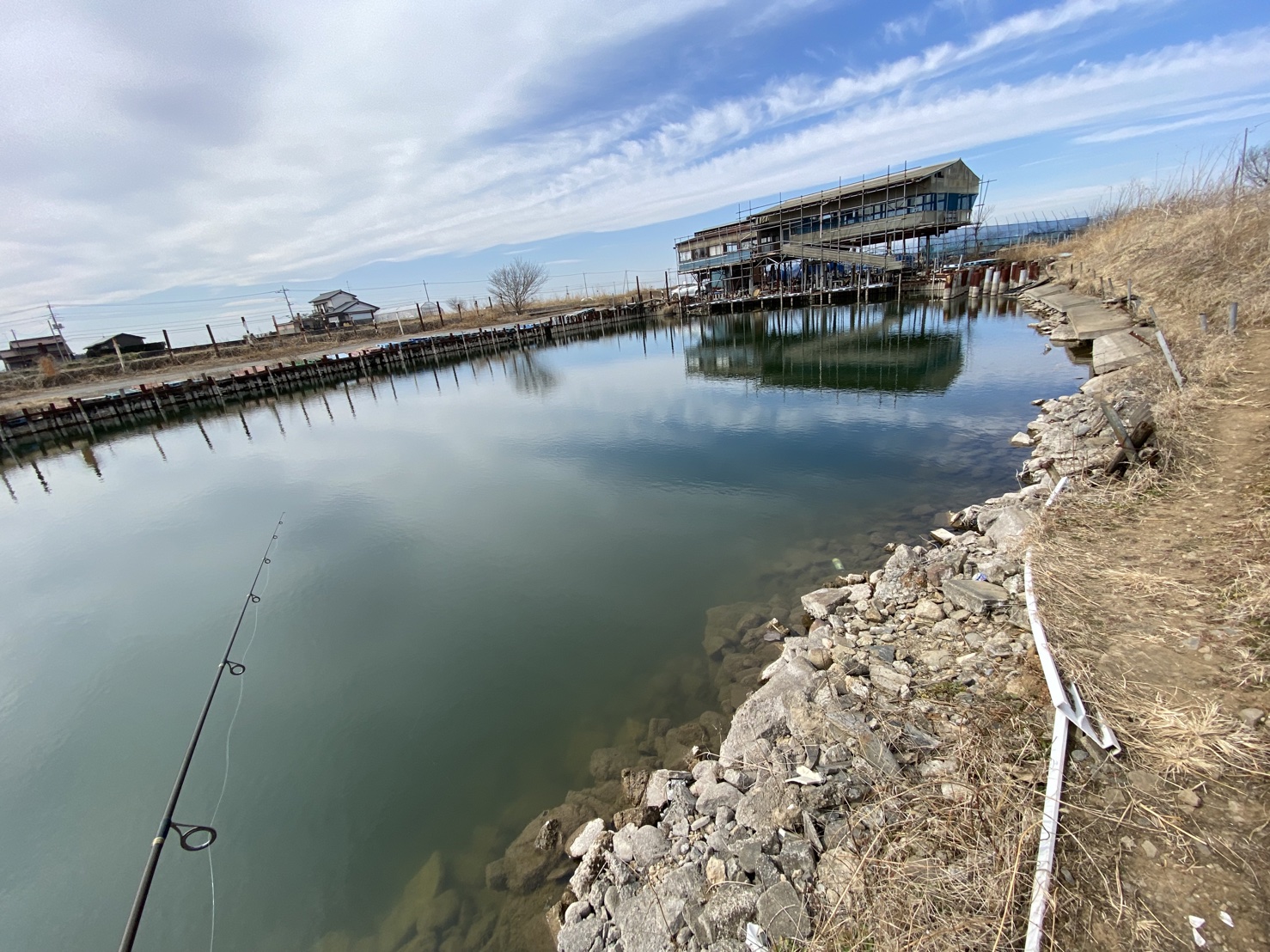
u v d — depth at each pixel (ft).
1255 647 9.67
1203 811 7.61
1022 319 78.28
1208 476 15.97
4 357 160.15
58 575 32.04
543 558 27.86
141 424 82.69
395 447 53.57
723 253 140.15
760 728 12.85
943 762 10.12
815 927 8.13
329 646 22.54
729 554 25.68
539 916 11.20
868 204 109.09
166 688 21.02
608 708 17.35
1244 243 36.63
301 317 195.42
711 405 56.59
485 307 219.61
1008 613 14.20
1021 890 7.36
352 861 13.79
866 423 43.50
